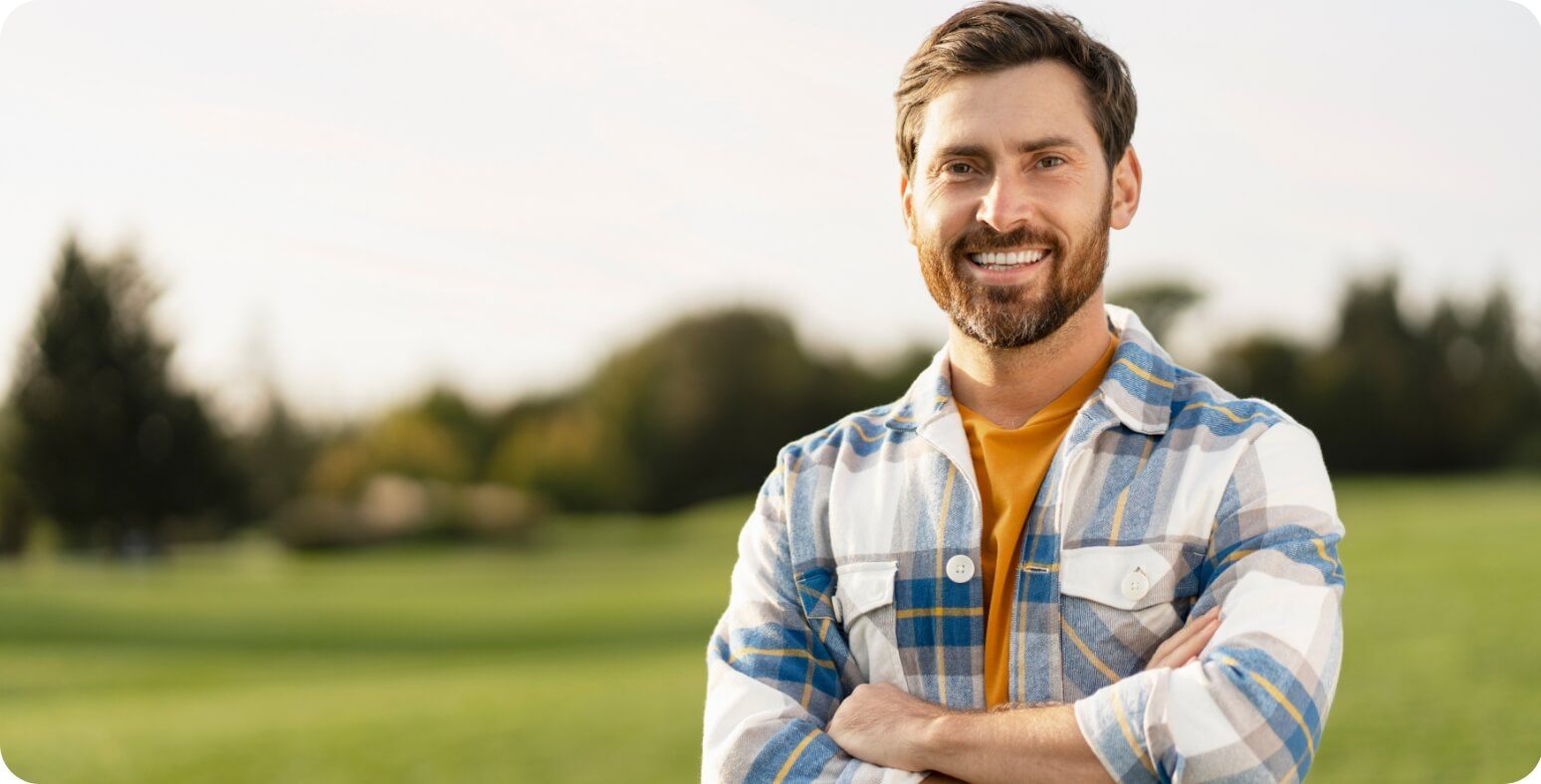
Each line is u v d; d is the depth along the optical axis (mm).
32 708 20391
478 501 52656
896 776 2172
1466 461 47156
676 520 53312
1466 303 48125
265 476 54156
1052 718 2088
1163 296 52250
